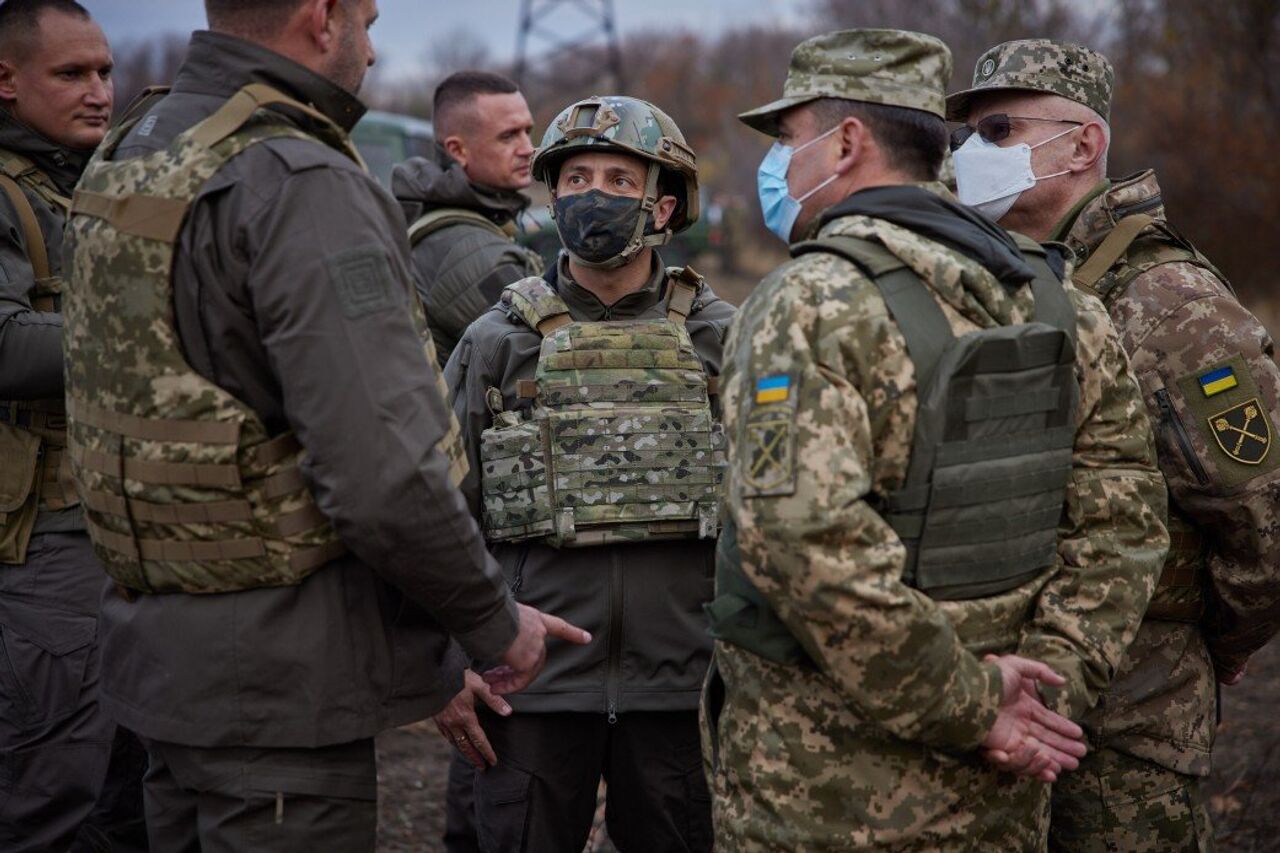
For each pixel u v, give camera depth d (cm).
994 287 185
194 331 190
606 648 261
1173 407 237
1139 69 1425
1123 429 199
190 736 196
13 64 276
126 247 191
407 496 183
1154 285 242
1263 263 1200
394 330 187
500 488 261
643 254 272
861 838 181
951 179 284
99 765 279
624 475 258
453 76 380
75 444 202
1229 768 387
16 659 275
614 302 271
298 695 196
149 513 194
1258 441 232
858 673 171
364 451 182
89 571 279
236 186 188
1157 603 242
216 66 200
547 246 790
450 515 188
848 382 175
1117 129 1398
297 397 184
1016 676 182
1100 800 244
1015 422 183
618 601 260
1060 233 260
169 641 198
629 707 259
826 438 170
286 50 200
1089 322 199
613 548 261
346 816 203
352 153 203
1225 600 243
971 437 179
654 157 257
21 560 273
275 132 193
